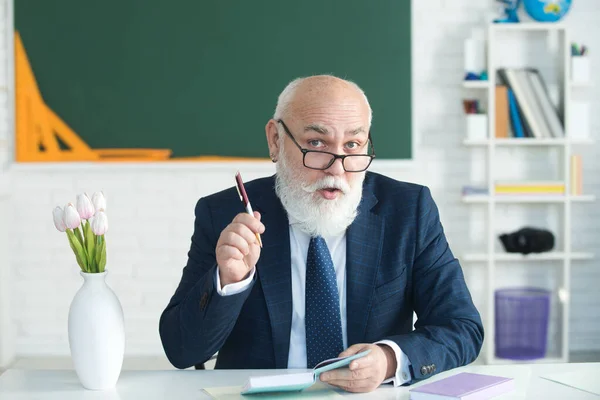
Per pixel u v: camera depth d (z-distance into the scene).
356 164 1.90
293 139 1.92
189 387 1.68
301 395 1.61
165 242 4.64
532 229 4.53
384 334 1.99
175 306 1.97
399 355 1.69
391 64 4.54
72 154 4.55
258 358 1.95
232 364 1.99
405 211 2.06
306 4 4.52
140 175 4.62
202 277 1.84
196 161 4.57
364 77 4.55
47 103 4.54
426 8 4.59
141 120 4.55
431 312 1.97
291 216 2.01
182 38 4.53
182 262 4.65
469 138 4.43
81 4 4.51
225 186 4.63
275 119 2.00
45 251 4.63
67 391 1.66
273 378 1.58
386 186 2.12
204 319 1.75
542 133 4.44
